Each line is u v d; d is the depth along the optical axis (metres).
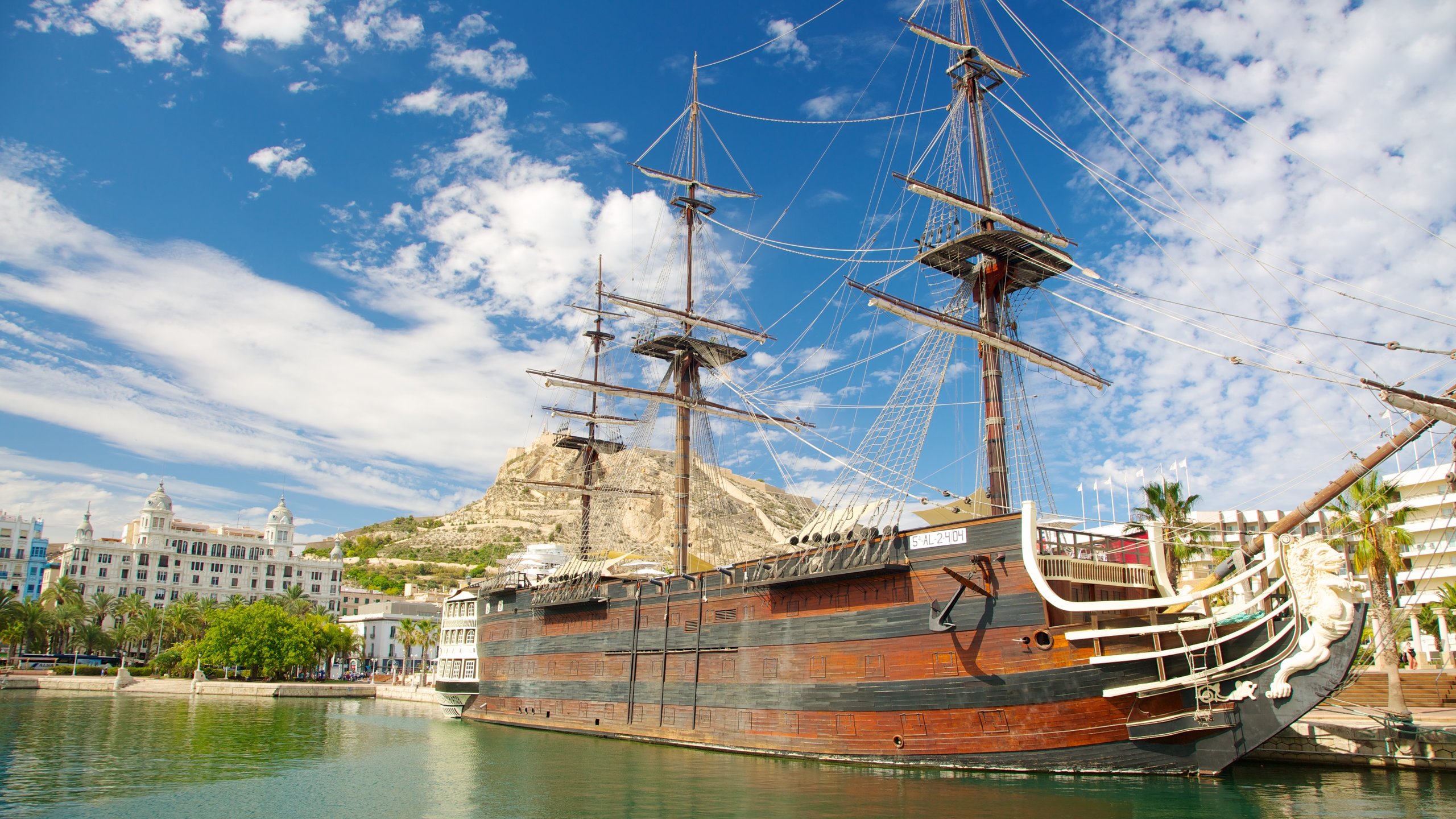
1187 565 53.62
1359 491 49.25
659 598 56.25
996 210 52.66
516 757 48.47
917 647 40.94
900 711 41.16
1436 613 72.44
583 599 61.59
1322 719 45.09
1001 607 38.47
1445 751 39.12
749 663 48.66
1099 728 36.81
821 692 44.38
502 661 72.50
